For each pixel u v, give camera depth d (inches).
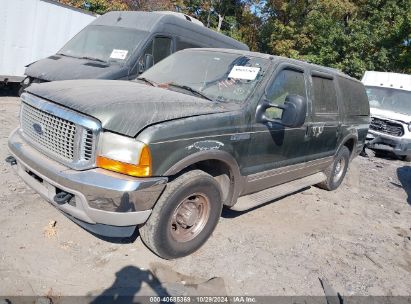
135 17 326.0
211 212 150.0
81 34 332.2
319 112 212.4
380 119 431.8
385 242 197.8
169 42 325.4
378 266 170.7
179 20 336.2
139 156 120.2
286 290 139.6
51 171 124.9
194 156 134.8
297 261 161.3
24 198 172.4
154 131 122.9
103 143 120.6
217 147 143.0
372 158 433.1
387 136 422.3
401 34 815.1
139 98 136.2
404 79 480.4
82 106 124.4
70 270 130.6
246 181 165.3
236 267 147.9
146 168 122.1
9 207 162.6
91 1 886.4
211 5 1230.9
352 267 165.5
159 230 132.9
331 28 924.0
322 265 162.4
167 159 127.0
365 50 882.8
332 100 230.4
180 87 168.7
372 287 152.6
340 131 241.3
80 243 146.3
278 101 175.5
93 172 120.3
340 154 257.0
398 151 418.3
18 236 143.5
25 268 127.1
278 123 163.0
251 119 157.9
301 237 184.9
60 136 128.6
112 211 119.9
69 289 121.6
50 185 128.8
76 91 138.2
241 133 152.9
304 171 217.5
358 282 154.3
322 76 219.1
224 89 165.6
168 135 126.0
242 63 176.9
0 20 377.7
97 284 126.0
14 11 386.3
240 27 1262.3
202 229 149.3
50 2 416.5
